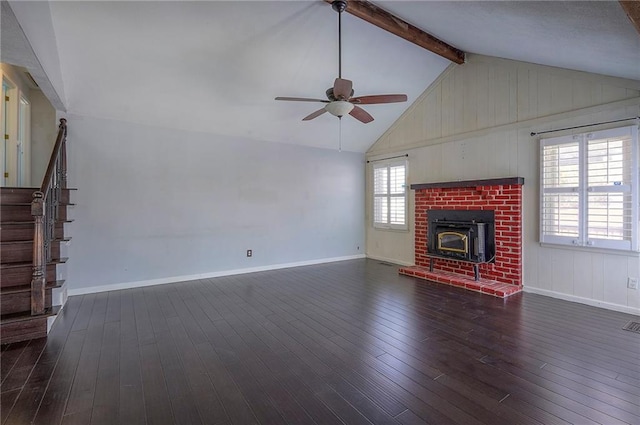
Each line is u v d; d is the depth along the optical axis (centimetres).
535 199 407
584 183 361
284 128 539
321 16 349
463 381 210
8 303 283
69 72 355
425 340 273
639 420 171
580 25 222
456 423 169
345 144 636
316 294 412
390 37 410
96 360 239
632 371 221
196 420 173
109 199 429
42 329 280
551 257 394
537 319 320
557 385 204
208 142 502
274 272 541
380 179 646
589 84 359
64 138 390
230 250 523
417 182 566
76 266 410
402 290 429
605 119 348
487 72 457
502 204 434
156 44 343
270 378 215
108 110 419
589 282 363
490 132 455
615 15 191
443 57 478
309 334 288
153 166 459
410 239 585
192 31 334
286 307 362
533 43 306
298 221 596
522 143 420
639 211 325
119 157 436
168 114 449
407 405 185
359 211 680
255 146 547
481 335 282
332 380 212
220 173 513
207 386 206
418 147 562
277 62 399
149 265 457
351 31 382
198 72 391
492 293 403
